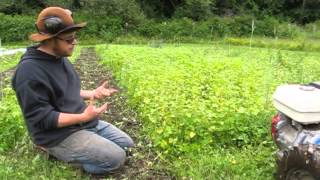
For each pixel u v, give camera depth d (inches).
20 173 78.8
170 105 104.0
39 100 74.8
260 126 96.0
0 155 87.8
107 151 79.6
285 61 255.8
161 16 821.9
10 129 94.3
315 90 71.1
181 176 80.7
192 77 148.0
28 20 673.6
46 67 76.7
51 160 85.0
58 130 78.7
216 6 837.8
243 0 844.6
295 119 69.8
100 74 215.8
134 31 693.9
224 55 324.8
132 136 102.8
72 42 78.0
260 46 548.7
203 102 107.7
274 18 801.6
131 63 201.3
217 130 93.3
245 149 90.5
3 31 657.6
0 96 131.3
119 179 80.7
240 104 107.6
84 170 82.7
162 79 138.6
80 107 82.2
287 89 73.0
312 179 65.1
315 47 518.6
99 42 652.1
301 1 866.8
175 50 320.2
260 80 151.9
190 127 92.4
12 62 292.8
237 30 695.7
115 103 135.7
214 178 78.3
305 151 64.5
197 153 89.6
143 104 116.0
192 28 690.8
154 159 88.4
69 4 742.5
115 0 701.3
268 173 79.4
